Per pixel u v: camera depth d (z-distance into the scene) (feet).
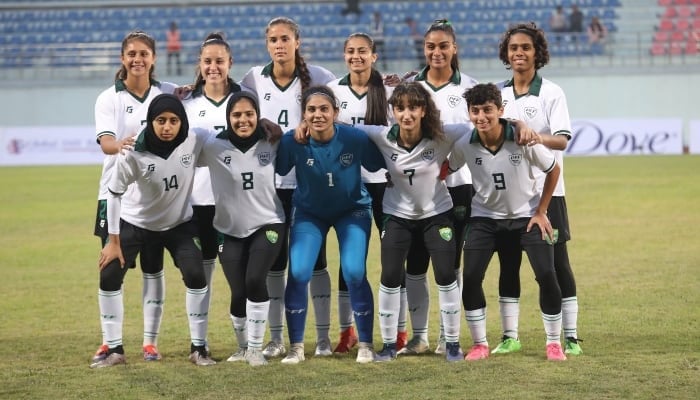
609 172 74.28
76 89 102.83
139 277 36.01
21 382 20.42
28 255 41.93
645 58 104.32
